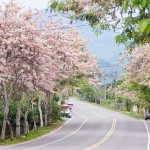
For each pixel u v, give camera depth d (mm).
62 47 38750
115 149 28359
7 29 31562
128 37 12086
